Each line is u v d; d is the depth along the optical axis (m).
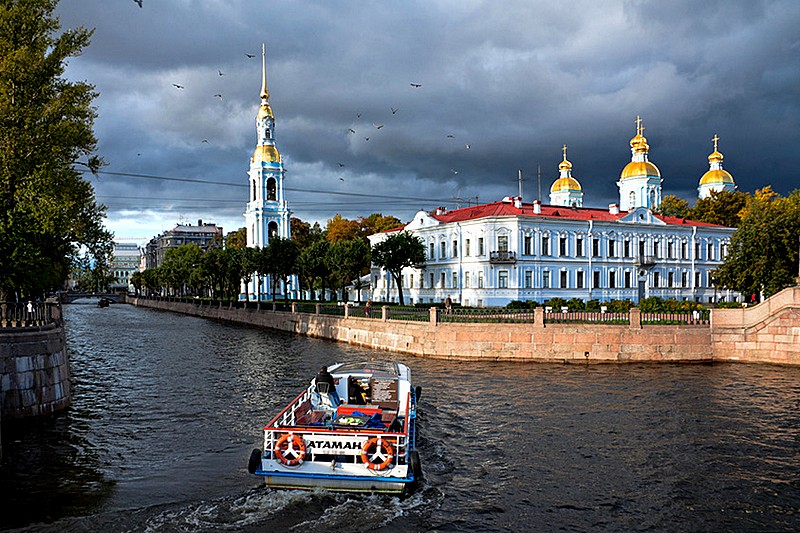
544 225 64.81
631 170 82.19
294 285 106.62
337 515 13.08
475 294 64.69
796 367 33.88
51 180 29.02
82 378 31.45
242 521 12.71
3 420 20.64
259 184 105.56
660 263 72.69
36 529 12.29
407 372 19.72
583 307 48.56
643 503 14.18
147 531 12.23
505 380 30.08
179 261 133.12
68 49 31.00
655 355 35.88
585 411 23.06
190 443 18.75
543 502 14.16
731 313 35.97
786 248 42.91
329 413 17.16
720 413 22.70
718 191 92.69
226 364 36.78
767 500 14.41
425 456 17.58
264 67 107.94
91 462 16.80
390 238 66.88
